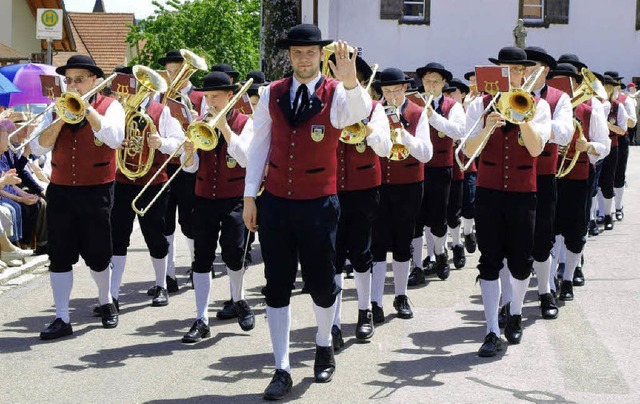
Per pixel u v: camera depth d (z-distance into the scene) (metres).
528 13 25.44
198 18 35.75
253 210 5.46
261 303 8.05
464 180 10.43
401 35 24.95
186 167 6.93
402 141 6.93
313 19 25.72
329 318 5.61
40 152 6.73
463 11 25.02
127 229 7.75
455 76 25.20
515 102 5.79
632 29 25.70
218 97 6.75
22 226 10.04
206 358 6.22
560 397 5.28
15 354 6.32
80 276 9.27
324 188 5.32
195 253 6.82
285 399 5.30
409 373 5.80
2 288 8.64
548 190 6.92
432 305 7.85
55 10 12.70
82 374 5.84
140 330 7.05
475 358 6.14
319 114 5.24
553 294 7.86
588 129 7.77
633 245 10.86
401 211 7.22
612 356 6.15
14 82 14.53
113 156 6.96
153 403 5.26
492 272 6.27
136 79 7.04
